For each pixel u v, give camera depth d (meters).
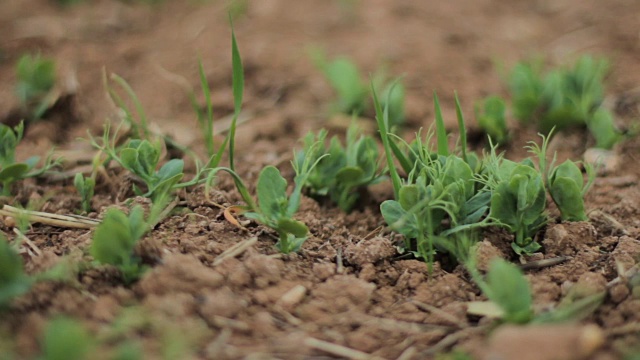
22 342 0.92
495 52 1.32
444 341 0.94
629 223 1.04
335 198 1.07
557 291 0.96
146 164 1.02
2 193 1.05
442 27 1.39
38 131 1.15
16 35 1.36
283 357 0.92
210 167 1.06
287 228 0.98
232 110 1.22
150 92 1.25
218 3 1.51
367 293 0.96
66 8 1.53
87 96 1.24
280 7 1.48
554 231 1.00
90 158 1.11
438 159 1.01
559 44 1.34
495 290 0.93
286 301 0.95
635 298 0.95
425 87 1.24
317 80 1.26
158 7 1.55
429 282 0.98
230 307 0.94
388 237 1.02
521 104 1.16
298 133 1.17
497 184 1.00
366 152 1.06
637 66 1.28
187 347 0.92
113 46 1.35
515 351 0.90
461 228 0.98
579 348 0.90
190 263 0.96
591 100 1.16
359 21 1.42
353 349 0.93
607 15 1.42
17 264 0.93
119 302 0.94
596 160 1.10
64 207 1.05
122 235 0.95
